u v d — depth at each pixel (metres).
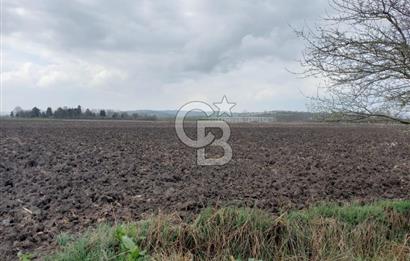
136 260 3.77
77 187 7.97
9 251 4.53
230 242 4.71
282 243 4.76
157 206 6.51
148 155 13.48
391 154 14.73
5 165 10.41
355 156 14.07
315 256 4.60
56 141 17.88
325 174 9.95
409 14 4.97
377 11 5.09
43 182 8.36
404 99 5.42
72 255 4.21
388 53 5.17
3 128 27.55
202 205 6.44
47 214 6.05
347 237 4.95
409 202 6.14
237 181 8.91
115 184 8.33
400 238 5.14
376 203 6.34
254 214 5.13
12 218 5.80
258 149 16.33
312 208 5.96
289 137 23.64
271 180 9.05
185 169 10.67
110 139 20.02
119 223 5.42
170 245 4.53
